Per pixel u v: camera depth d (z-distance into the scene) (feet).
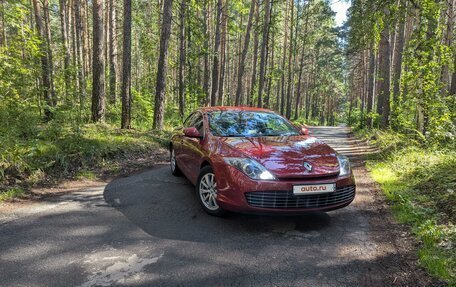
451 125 25.18
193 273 9.79
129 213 14.65
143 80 77.36
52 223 13.38
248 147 13.85
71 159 22.43
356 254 11.24
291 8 117.91
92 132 29.84
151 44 80.12
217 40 64.49
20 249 11.08
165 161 27.20
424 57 28.63
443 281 9.45
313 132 66.03
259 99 76.64
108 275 9.56
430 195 16.76
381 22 34.01
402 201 16.26
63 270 9.80
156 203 16.05
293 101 193.47
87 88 49.47
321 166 13.03
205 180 14.71
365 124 72.84
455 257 10.48
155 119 40.45
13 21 32.89
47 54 33.91
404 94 35.17
